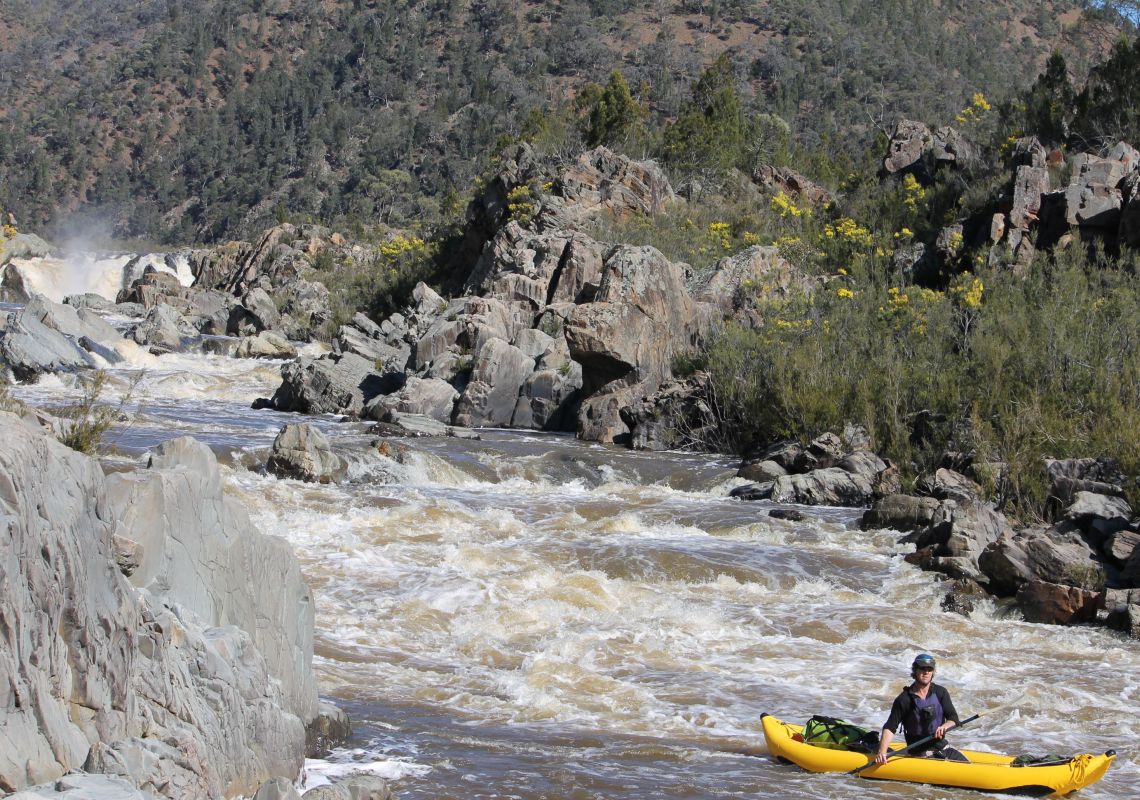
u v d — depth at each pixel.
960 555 17.53
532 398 30.88
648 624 14.44
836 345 29.12
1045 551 16.53
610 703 11.52
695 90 66.31
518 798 8.48
